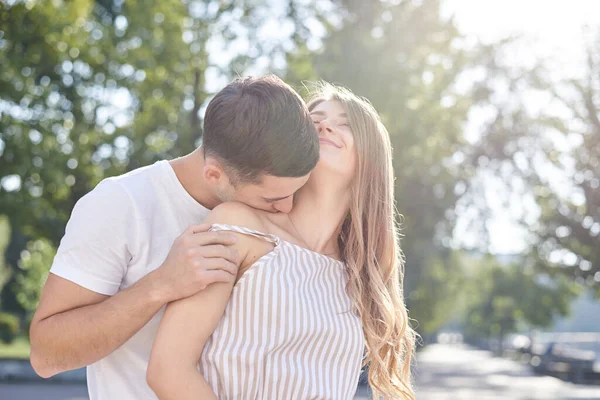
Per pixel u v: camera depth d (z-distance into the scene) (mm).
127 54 21891
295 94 2527
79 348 2562
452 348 101562
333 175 2818
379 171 2893
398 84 21406
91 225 2736
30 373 24109
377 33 22656
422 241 25797
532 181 29156
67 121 20859
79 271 2703
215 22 23672
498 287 59281
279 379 2531
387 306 2852
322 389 2592
